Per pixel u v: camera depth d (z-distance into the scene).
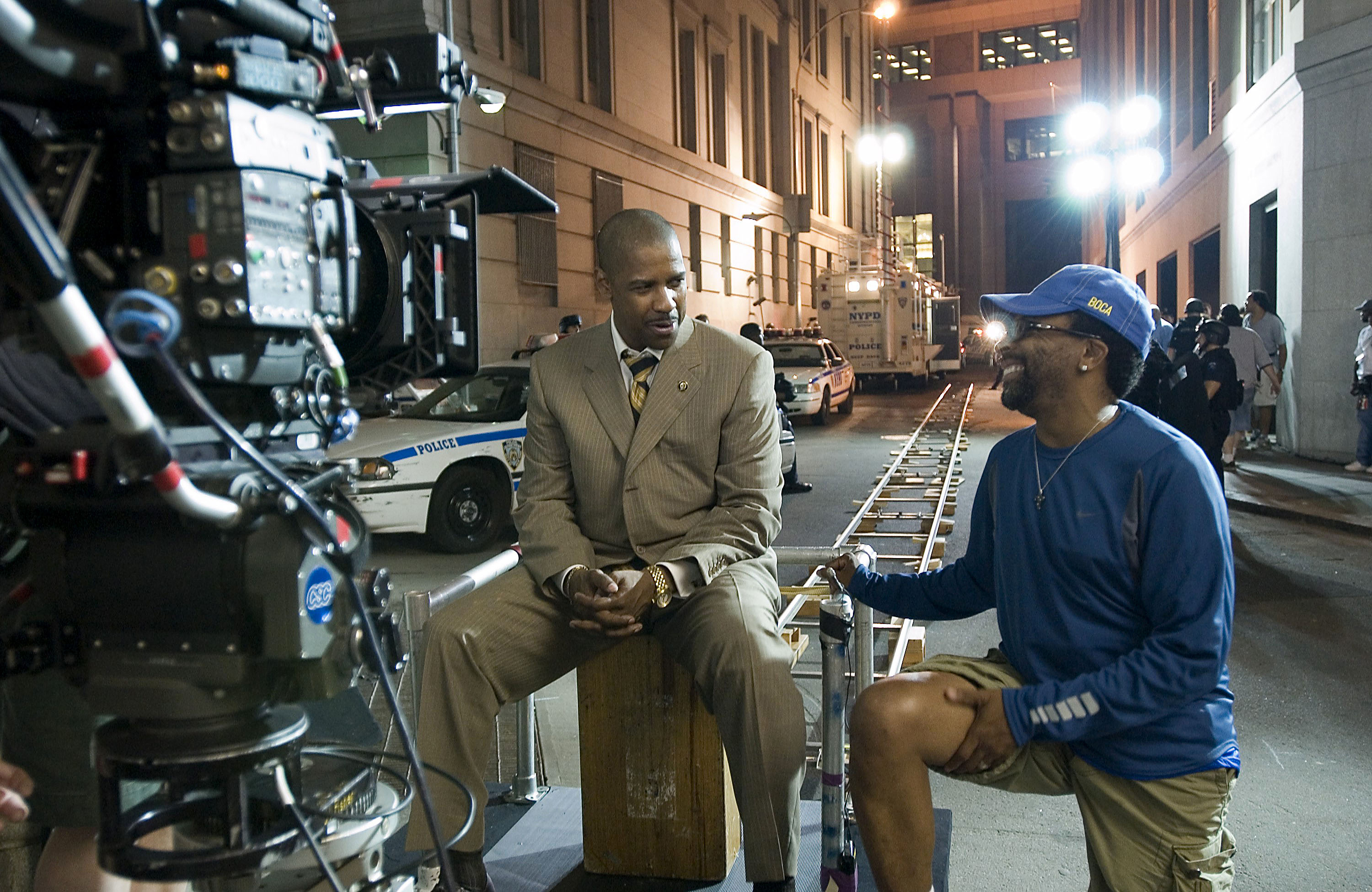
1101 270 2.31
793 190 37.38
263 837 1.54
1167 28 26.27
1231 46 18.59
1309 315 13.44
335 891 1.54
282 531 1.47
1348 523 9.07
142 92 1.40
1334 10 12.85
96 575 1.50
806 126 39.59
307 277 1.52
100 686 1.53
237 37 1.43
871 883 2.96
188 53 1.38
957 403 26.89
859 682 3.22
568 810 3.52
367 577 1.65
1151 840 2.19
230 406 1.53
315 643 1.49
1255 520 9.76
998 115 67.62
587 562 2.88
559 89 21.11
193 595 1.46
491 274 18.75
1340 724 4.70
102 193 1.43
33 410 1.52
